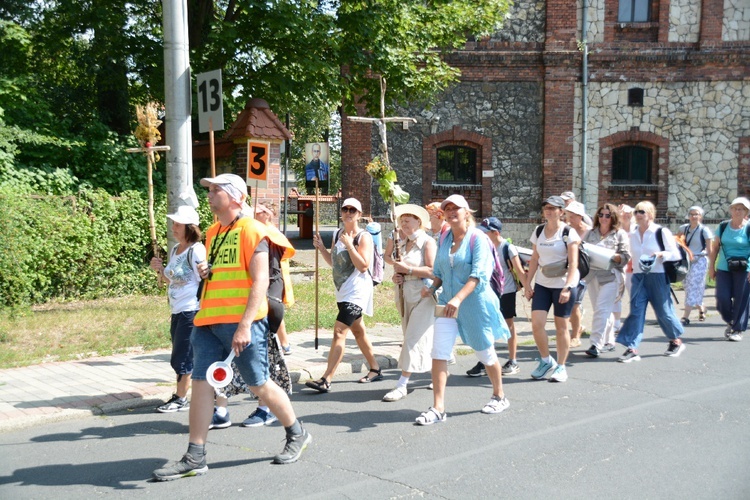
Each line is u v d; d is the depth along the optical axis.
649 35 20.95
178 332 6.39
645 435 5.75
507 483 4.72
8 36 14.48
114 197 12.52
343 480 4.80
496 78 20.67
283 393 5.14
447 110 20.67
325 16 15.05
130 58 15.98
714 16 20.80
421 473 4.93
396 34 16.27
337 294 7.38
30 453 5.43
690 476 4.84
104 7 15.02
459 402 6.89
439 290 6.97
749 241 10.07
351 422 6.23
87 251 11.94
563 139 20.80
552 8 20.52
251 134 13.40
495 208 20.94
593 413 6.43
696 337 10.54
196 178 15.60
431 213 8.41
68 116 16.88
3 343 8.77
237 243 4.88
